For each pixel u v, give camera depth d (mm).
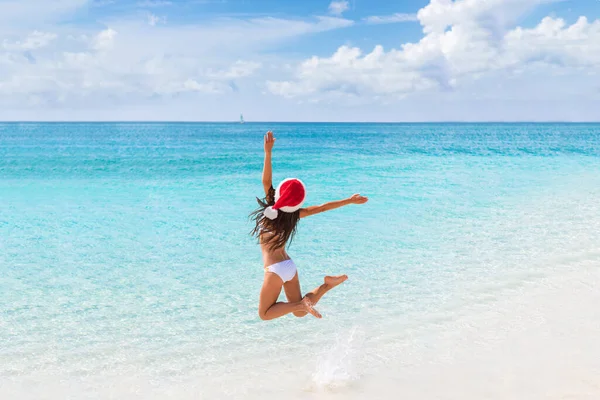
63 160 29359
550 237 9570
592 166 24922
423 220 11414
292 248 8914
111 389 4230
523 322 5535
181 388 4242
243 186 18469
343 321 5680
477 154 34531
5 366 4617
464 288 6723
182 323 5664
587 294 6391
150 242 9531
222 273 7578
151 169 24953
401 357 4770
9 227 10891
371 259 8188
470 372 4434
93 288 6867
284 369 4578
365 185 17750
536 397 3969
